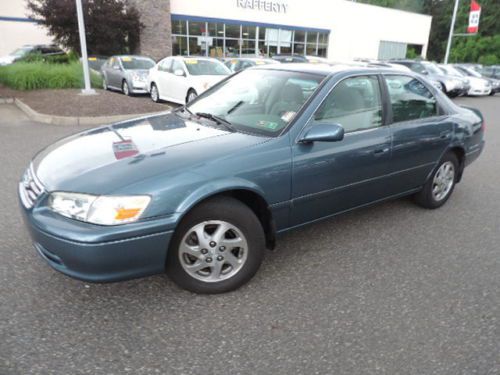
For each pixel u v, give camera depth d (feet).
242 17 81.35
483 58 146.82
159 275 9.90
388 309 8.89
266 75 12.23
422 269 10.64
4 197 14.29
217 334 7.93
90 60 59.72
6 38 75.20
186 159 8.66
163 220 7.93
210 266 8.96
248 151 9.20
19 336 7.64
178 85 36.01
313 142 10.11
